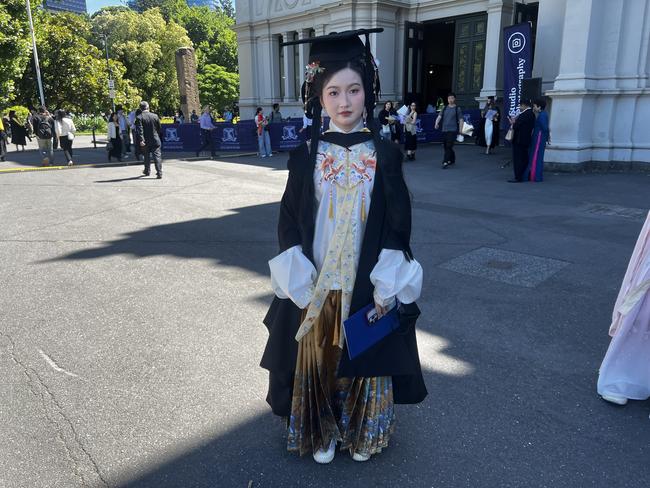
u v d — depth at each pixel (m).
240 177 11.56
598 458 2.47
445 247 5.80
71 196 9.33
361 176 2.02
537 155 10.02
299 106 23.12
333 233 2.05
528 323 3.89
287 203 2.13
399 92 20.25
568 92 10.95
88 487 2.30
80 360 3.41
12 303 4.36
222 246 6.01
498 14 17.00
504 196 8.77
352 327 2.03
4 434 2.66
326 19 20.62
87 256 5.66
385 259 2.02
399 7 19.25
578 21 10.73
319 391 2.29
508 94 13.73
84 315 4.11
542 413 2.82
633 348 2.84
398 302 2.15
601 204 8.03
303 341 2.21
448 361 3.36
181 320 4.01
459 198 8.63
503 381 3.13
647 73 10.95
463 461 2.46
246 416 2.81
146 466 2.44
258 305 4.29
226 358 3.42
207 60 60.41
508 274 4.91
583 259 5.33
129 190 9.91
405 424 2.73
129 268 5.25
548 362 3.35
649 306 2.75
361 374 2.13
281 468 2.42
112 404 2.92
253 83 24.98
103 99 31.27
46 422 2.76
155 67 48.91
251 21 24.20
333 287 2.08
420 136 18.11
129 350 3.54
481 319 3.96
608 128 11.27
